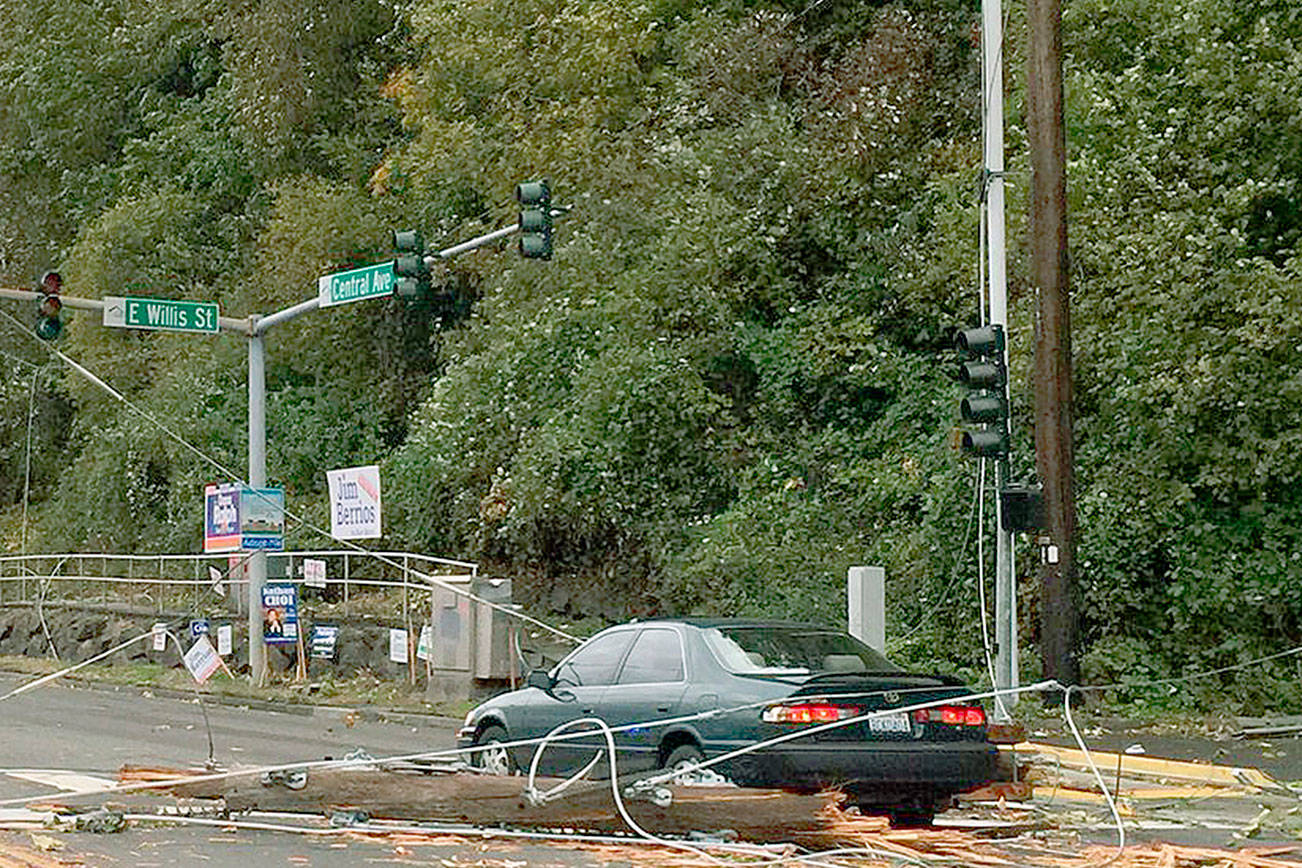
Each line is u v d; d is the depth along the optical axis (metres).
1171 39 45.28
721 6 60.28
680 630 24.44
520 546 55.19
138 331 76.44
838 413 53.41
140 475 69.69
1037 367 37.25
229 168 78.06
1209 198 43.22
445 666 43.75
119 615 58.81
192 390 69.56
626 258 56.00
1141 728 36.22
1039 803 26.69
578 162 57.28
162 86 84.94
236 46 78.31
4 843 21.72
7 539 78.38
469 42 60.44
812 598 45.28
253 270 73.38
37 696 49.62
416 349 69.19
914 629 43.62
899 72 55.38
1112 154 44.97
